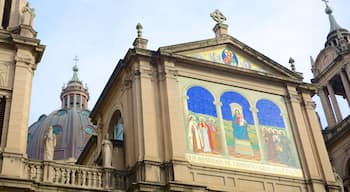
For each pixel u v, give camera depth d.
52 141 24.11
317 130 30.45
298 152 29.06
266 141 28.50
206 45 30.12
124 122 27.66
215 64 29.52
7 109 24.38
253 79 30.69
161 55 27.97
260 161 27.47
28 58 26.11
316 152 29.48
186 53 29.36
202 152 26.12
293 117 30.38
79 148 62.38
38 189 21.98
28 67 25.91
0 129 24.41
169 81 27.42
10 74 25.50
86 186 23.27
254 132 28.50
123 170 24.67
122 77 29.17
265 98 30.39
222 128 27.66
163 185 23.47
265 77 30.89
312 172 28.28
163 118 26.17
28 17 28.16
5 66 25.64
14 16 28.75
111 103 31.12
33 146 62.41
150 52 27.92
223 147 26.94
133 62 27.77
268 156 27.94
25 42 26.19
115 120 31.08
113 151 27.06
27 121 24.53
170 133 25.52
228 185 25.62
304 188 27.67
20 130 23.70
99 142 32.44
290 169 28.03
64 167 23.42
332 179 28.56
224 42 30.98
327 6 49.53
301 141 29.42
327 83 44.78
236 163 26.69
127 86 28.03
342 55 43.06
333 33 47.16
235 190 25.56
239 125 28.31
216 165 26.02
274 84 31.25
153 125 25.77
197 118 27.20
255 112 29.42
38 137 63.56
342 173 39.28
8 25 28.41
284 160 28.25
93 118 33.72
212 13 32.56
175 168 24.39
